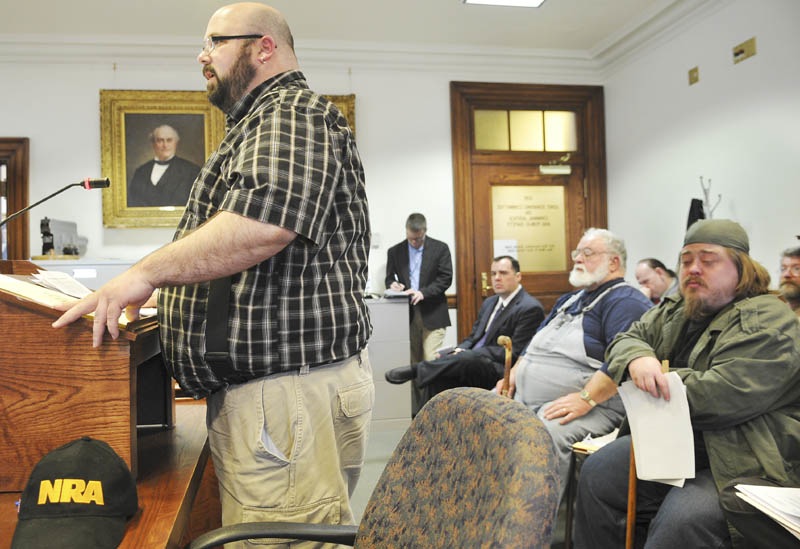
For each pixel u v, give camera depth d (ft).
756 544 4.00
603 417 7.38
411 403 13.01
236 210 3.15
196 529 5.08
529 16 14.40
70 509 2.47
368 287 16.10
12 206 14.88
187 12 13.70
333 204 3.72
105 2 13.15
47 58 14.97
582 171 17.47
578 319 8.21
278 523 3.09
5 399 3.04
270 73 3.93
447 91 16.71
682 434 5.00
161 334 3.71
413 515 2.63
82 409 3.05
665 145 14.92
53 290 3.56
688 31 13.96
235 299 3.52
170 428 4.54
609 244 8.20
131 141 15.23
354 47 15.76
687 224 13.50
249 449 3.59
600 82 17.51
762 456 4.86
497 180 16.98
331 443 3.75
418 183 16.53
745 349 5.10
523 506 1.94
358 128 16.30
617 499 5.88
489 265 16.94
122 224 15.16
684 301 6.07
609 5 13.85
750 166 12.29
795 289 9.03
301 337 3.60
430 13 14.16
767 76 11.80
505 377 8.50
